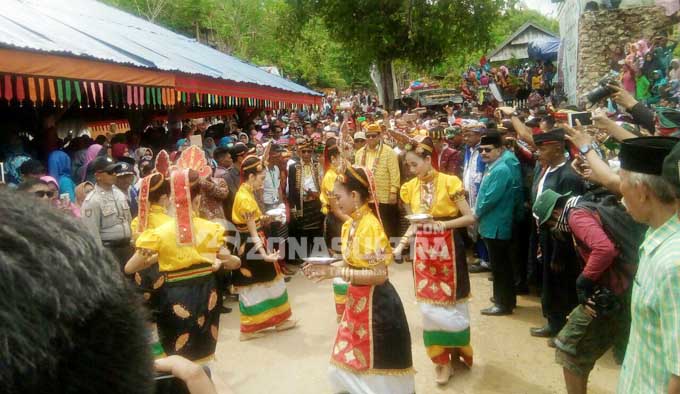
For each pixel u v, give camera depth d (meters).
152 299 3.70
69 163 6.08
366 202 3.16
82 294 0.63
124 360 0.68
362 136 7.95
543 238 4.57
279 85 12.92
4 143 6.14
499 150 5.30
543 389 3.89
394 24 21.09
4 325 0.56
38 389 0.59
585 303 3.03
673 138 1.87
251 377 4.26
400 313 3.12
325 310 5.70
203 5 34.28
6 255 0.58
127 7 30.56
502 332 4.93
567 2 15.69
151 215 3.66
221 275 3.83
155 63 6.57
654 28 11.81
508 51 28.67
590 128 5.01
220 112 16.36
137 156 7.94
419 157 4.06
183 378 1.20
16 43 4.39
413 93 23.86
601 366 4.20
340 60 31.45
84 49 5.38
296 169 7.28
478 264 7.00
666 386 1.79
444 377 3.99
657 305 1.75
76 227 0.69
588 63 12.29
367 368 3.07
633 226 2.96
